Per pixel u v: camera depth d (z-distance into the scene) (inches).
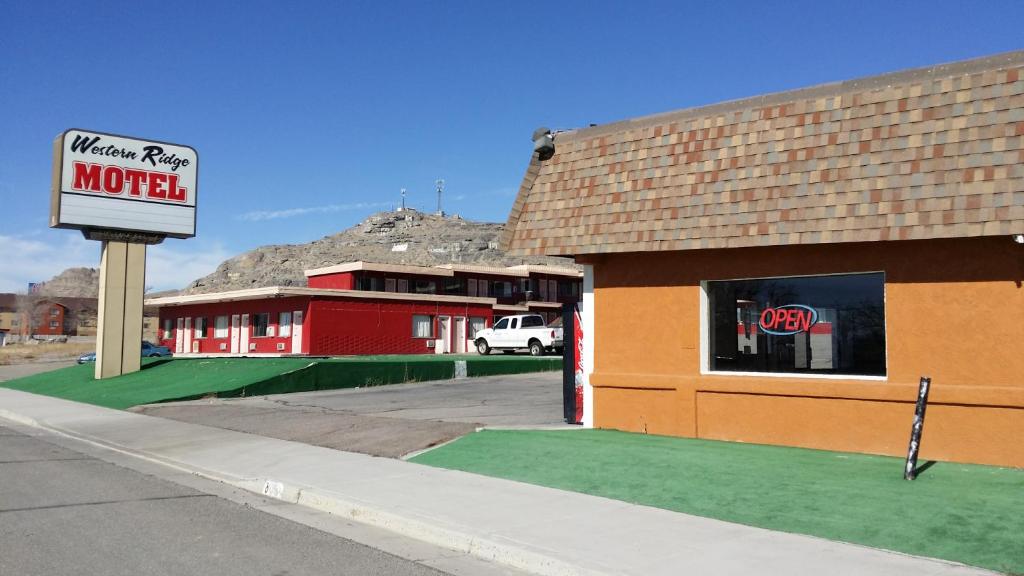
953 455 396.8
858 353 437.7
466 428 561.9
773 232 427.5
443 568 275.4
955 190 375.6
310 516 362.0
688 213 465.1
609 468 412.5
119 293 1144.8
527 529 308.3
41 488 420.2
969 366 395.9
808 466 392.5
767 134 451.5
